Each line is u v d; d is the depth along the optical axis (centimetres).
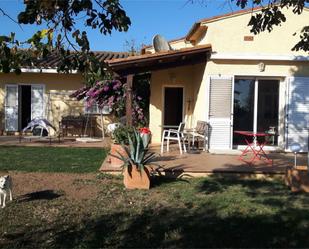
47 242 585
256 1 756
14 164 1171
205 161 1163
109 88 1753
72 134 2002
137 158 909
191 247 560
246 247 561
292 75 1395
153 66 1338
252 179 1012
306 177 877
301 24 1367
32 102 2030
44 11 382
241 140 1430
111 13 405
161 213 712
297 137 1398
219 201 788
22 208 741
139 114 1720
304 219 676
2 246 569
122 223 661
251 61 1386
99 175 1019
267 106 1428
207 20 1362
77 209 738
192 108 1616
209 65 1384
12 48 401
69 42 411
